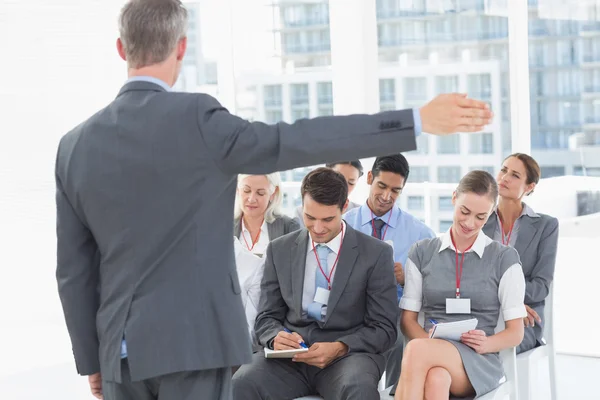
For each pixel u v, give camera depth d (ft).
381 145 6.18
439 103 6.19
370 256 10.37
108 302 6.70
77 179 6.63
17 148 17.44
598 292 16.90
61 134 17.70
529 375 11.41
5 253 17.42
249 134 6.23
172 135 6.32
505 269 10.36
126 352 6.55
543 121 17.16
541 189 17.24
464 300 10.37
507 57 17.47
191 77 19.42
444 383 9.36
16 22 17.25
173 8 6.61
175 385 6.57
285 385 10.12
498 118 17.71
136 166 6.37
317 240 10.37
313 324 10.39
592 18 16.40
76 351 7.06
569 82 16.79
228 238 6.60
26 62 17.38
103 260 6.75
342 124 6.17
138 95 6.56
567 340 16.84
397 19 18.81
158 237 6.40
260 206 11.67
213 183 6.37
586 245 16.92
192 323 6.42
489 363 9.89
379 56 19.15
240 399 9.89
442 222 18.57
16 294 17.48
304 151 6.13
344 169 13.01
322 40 19.48
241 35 19.61
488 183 10.29
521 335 10.20
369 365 9.84
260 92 19.83
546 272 12.10
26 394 14.32
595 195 16.71
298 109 19.83
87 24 17.72
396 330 10.31
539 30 17.01
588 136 16.66
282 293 10.58
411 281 10.78
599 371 15.46
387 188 12.16
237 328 6.59
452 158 18.26
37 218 17.58
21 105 17.39
